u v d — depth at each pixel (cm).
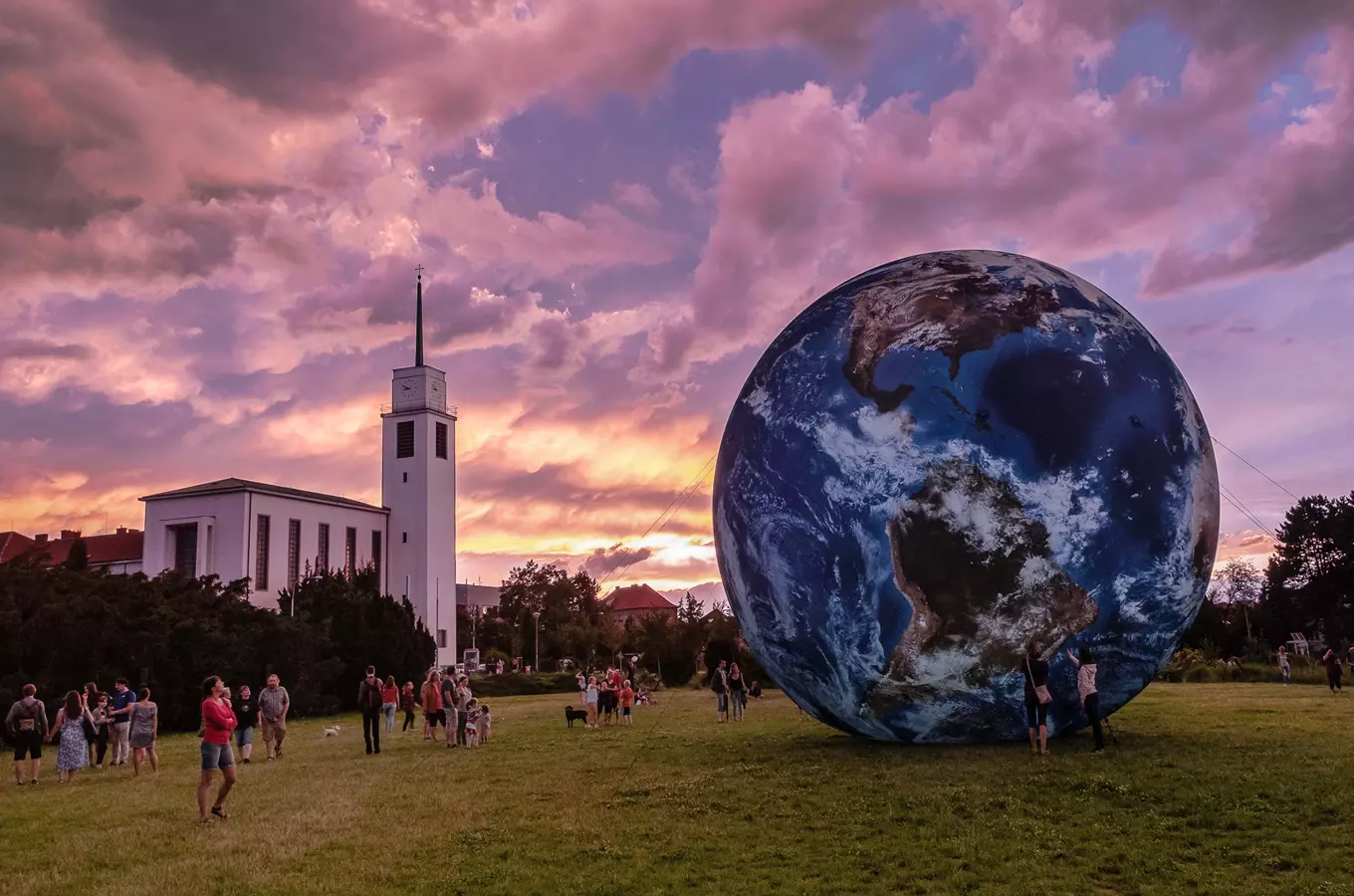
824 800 1053
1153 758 1192
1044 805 980
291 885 824
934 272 1385
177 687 3447
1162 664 1328
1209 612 5747
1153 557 1242
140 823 1152
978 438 1224
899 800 1027
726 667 2586
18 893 838
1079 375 1256
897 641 1235
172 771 1736
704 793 1140
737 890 761
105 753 1972
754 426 1404
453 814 1116
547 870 840
